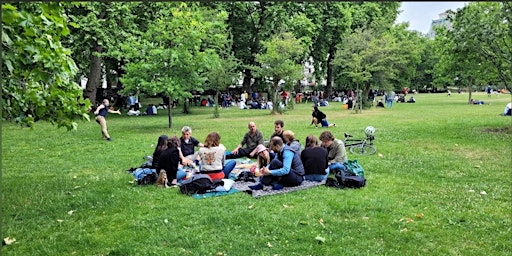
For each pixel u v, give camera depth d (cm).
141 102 3925
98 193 766
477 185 805
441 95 5272
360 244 531
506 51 1507
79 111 716
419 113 2517
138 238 554
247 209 659
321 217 625
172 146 829
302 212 643
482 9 1417
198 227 589
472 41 1495
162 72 1861
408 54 3528
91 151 1255
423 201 703
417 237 552
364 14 3847
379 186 800
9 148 1316
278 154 833
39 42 567
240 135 1581
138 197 737
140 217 632
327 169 841
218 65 1964
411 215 634
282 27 3080
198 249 519
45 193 766
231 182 787
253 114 2758
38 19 528
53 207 681
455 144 1281
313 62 4206
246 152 1127
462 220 614
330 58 4403
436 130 1612
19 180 877
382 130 1634
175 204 691
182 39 1822
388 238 550
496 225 595
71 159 1127
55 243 540
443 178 867
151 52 1786
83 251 520
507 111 2244
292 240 544
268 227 584
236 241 540
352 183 788
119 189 792
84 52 2617
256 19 3662
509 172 911
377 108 3086
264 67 2627
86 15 2333
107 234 570
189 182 755
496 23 1404
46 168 1010
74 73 674
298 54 2816
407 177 873
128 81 1842
